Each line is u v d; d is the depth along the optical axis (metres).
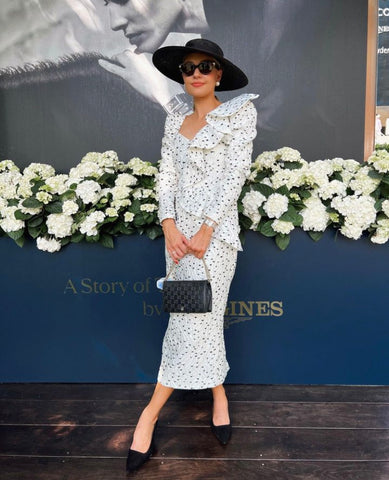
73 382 2.61
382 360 2.50
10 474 1.92
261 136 3.60
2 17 3.45
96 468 1.94
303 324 2.49
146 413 2.00
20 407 2.38
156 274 2.49
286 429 2.17
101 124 3.60
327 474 1.89
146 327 2.54
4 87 3.55
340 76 3.51
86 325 2.56
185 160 1.89
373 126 3.56
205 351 1.93
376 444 2.06
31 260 2.51
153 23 3.45
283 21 3.44
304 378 2.54
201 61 1.81
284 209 2.28
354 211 2.27
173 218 1.92
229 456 2.00
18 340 2.59
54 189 2.45
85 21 3.46
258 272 2.45
